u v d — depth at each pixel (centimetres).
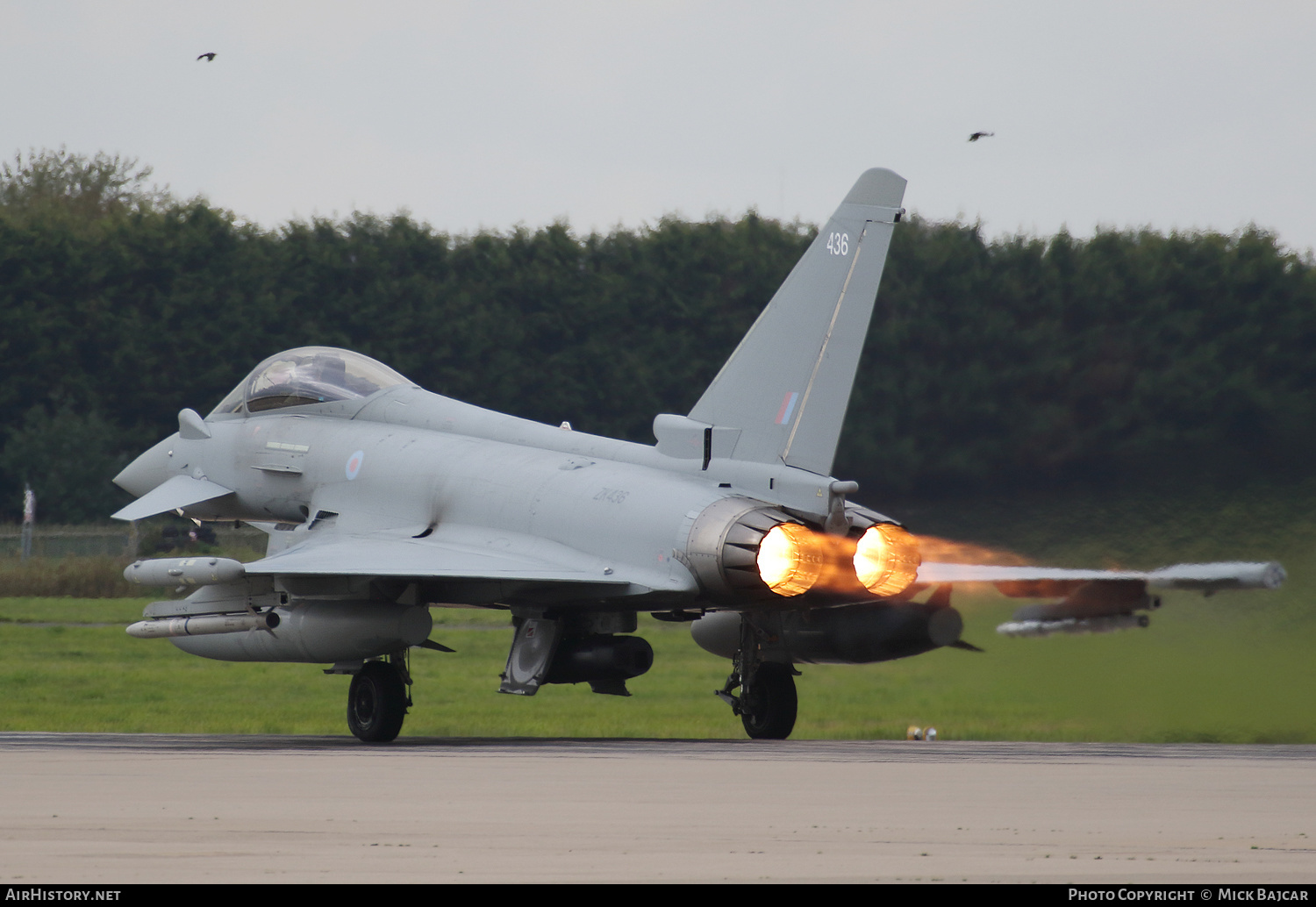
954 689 6600
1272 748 4325
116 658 9056
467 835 1995
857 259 4366
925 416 13262
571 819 2188
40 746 4109
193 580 4353
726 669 8869
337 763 3341
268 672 8494
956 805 2403
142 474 6028
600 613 4712
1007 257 13925
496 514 4675
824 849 1867
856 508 4366
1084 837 1997
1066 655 6394
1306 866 1736
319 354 5716
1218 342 12850
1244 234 13562
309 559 4438
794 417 4322
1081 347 13125
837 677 7412
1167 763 3434
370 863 1736
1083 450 12469
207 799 2462
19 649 9294
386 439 5259
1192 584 4406
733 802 2450
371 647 4425
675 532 4191
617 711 6588
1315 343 12825
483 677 8331
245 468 5666
